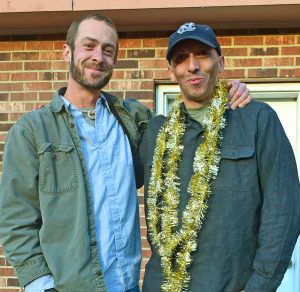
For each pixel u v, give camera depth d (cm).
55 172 229
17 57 425
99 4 383
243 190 212
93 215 229
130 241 240
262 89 411
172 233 221
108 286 230
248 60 404
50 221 224
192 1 373
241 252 210
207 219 214
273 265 202
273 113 221
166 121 245
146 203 241
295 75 399
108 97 263
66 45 252
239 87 235
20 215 227
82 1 384
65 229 225
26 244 225
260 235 207
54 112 239
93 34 241
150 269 229
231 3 370
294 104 432
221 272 209
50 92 421
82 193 227
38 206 231
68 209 227
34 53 423
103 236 232
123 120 262
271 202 207
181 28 228
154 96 415
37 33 424
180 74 228
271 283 202
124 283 235
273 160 211
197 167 219
